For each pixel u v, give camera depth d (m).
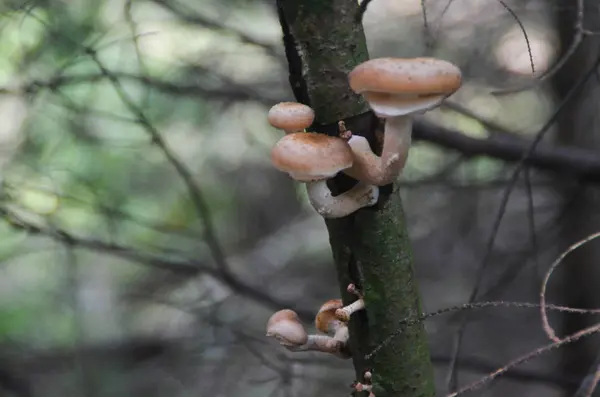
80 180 4.31
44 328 6.92
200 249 7.01
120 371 6.11
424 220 6.21
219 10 4.68
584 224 4.88
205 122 5.16
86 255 7.33
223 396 5.30
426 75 1.53
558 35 4.44
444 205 6.07
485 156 3.79
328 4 1.61
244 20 5.03
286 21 1.66
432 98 1.59
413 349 1.80
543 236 4.93
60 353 6.46
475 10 5.16
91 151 4.85
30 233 3.67
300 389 4.97
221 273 4.04
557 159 3.65
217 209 7.73
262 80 5.16
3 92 3.54
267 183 8.01
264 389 5.23
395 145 1.64
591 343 4.89
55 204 4.09
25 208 3.61
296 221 8.47
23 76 3.76
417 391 1.81
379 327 1.77
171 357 5.94
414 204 6.26
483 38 5.04
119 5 4.05
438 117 5.02
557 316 5.64
